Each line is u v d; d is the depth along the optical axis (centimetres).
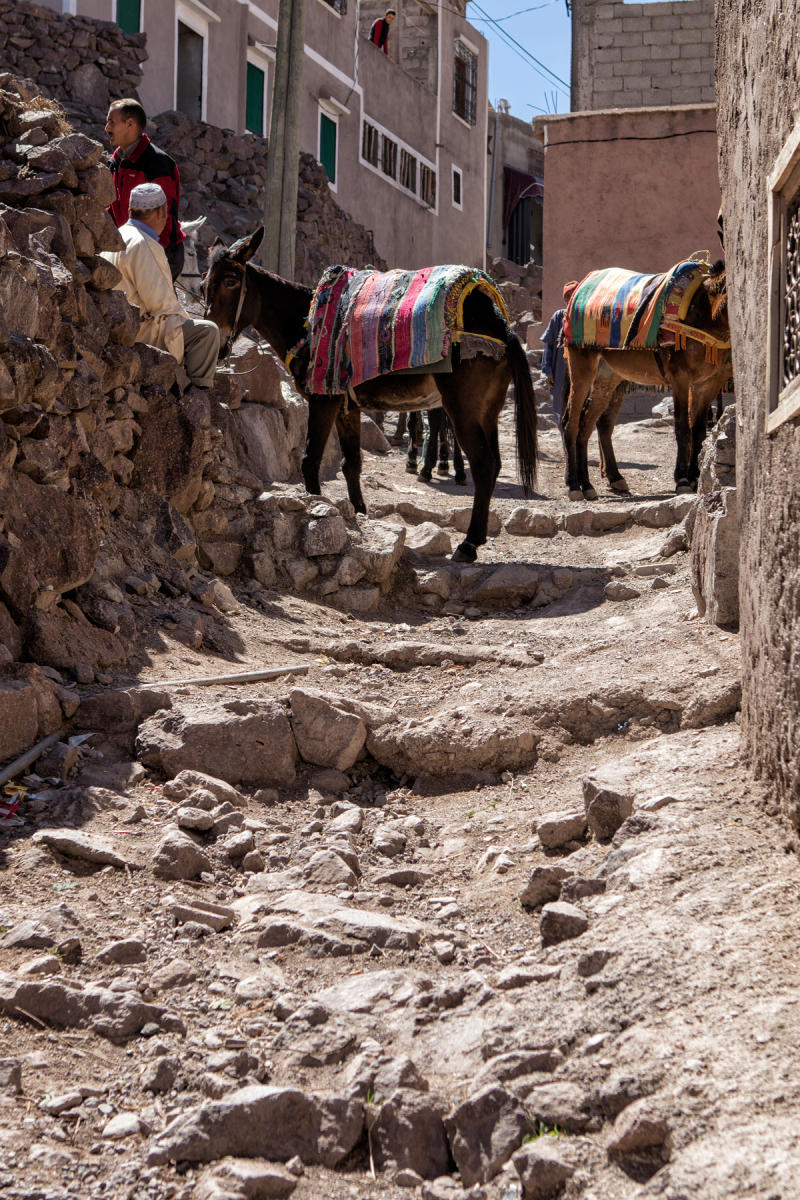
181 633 601
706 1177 214
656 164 1898
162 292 743
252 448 893
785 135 356
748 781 394
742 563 432
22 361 529
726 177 488
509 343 805
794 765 341
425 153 2806
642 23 2178
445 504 997
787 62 352
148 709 507
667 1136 230
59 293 590
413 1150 253
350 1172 252
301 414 1005
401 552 821
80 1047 293
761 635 386
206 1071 280
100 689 511
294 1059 284
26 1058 284
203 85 2028
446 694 568
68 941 334
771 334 371
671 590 725
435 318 784
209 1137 253
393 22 2858
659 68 2180
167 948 346
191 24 2006
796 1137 217
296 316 873
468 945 349
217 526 751
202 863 403
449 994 305
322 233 2047
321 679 603
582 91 2198
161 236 789
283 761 492
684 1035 257
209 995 322
